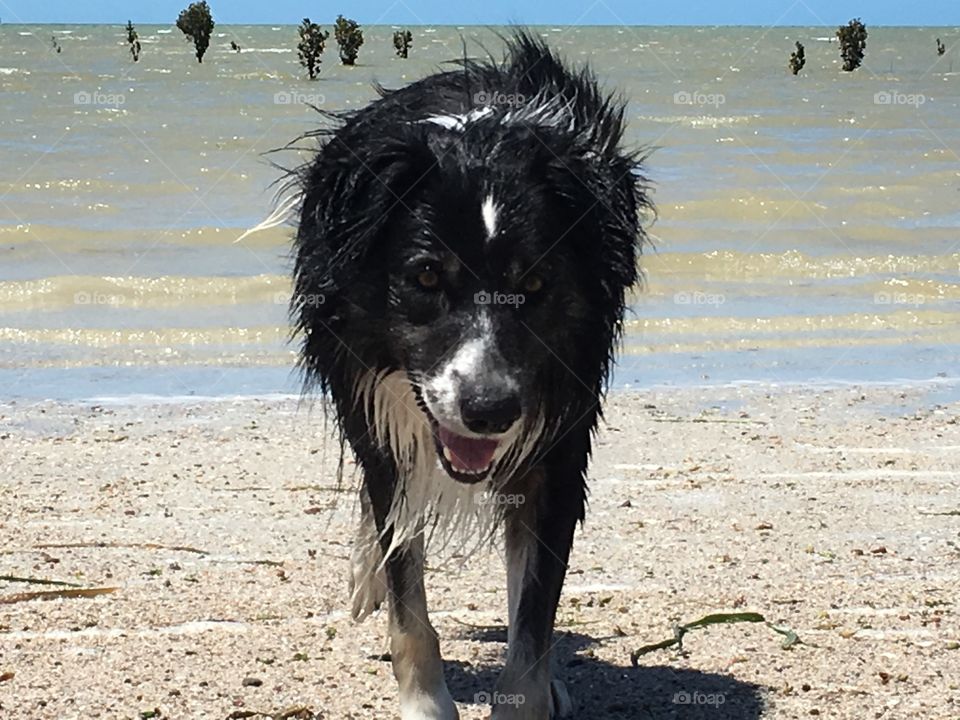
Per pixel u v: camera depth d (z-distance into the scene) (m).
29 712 1.09
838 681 1.18
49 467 1.83
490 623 1.35
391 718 1.10
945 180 4.55
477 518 1.16
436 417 1.03
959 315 2.88
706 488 1.78
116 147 4.89
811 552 1.53
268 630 1.29
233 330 2.62
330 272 1.09
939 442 2.03
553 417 1.08
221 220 3.57
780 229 3.69
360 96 6.91
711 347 2.60
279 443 1.97
